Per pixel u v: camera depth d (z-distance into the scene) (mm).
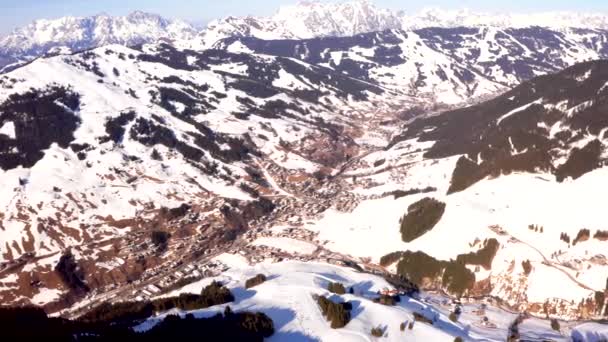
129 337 134500
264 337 143875
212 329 140875
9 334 125000
